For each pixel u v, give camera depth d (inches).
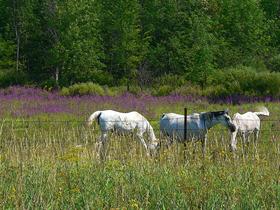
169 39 2193.7
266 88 1567.4
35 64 2349.9
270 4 2974.9
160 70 2206.0
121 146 593.9
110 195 387.9
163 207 361.4
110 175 432.5
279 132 837.2
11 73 2187.5
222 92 1560.0
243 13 2402.8
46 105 1327.5
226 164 491.8
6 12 2475.4
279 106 1315.2
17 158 490.6
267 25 2598.4
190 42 1921.8
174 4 2321.6
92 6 2182.6
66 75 2084.2
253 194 396.2
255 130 803.4
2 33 2534.5
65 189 400.2
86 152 536.4
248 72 1680.6
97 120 789.2
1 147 574.2
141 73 2062.0
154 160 515.8
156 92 1659.7
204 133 750.5
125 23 2182.6
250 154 551.8
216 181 426.6
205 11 2361.0
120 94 1636.3
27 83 2118.6
